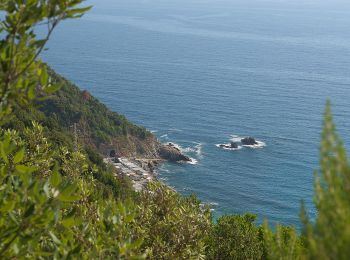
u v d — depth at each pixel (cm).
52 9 464
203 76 19838
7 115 503
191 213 1255
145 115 13800
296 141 11831
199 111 14250
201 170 10031
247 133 12344
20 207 491
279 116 13888
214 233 2191
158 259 1096
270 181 9675
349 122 13275
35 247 520
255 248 2197
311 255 278
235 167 10231
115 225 692
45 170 1020
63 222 545
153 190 1329
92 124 10106
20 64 477
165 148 10681
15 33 468
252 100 15762
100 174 4172
